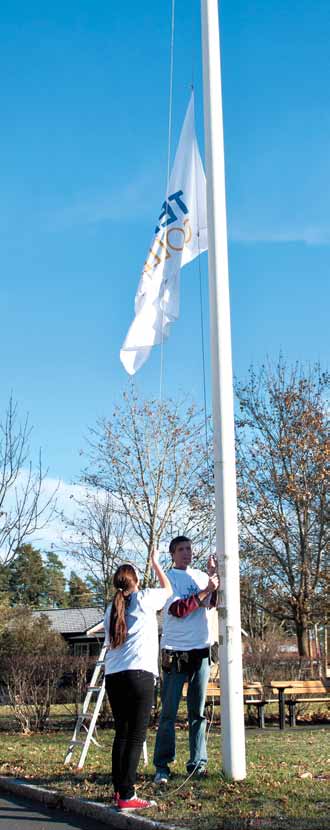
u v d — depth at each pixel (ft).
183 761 28.22
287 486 78.48
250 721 52.49
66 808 24.59
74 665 59.11
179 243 29.53
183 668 24.95
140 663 22.84
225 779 23.85
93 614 143.84
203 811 21.09
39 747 38.09
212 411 25.34
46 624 110.73
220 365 25.35
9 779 28.76
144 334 29.01
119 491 71.87
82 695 56.29
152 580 64.80
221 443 24.93
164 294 29.27
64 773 28.63
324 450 79.25
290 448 80.59
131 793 22.36
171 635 25.14
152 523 70.85
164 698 25.07
